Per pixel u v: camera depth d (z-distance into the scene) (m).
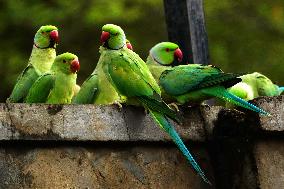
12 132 10.02
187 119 11.29
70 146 10.45
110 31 12.36
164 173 11.03
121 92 11.08
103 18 27.42
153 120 10.96
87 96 12.79
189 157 10.53
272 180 11.11
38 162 10.23
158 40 27.72
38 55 14.30
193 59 13.78
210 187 11.34
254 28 28.86
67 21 27.44
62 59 13.12
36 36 14.38
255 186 11.02
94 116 10.53
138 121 10.84
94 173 10.54
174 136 10.65
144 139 10.86
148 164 10.94
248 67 28.36
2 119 9.98
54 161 10.32
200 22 13.91
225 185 11.29
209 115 11.44
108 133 10.59
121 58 11.28
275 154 11.19
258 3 29.11
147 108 10.84
